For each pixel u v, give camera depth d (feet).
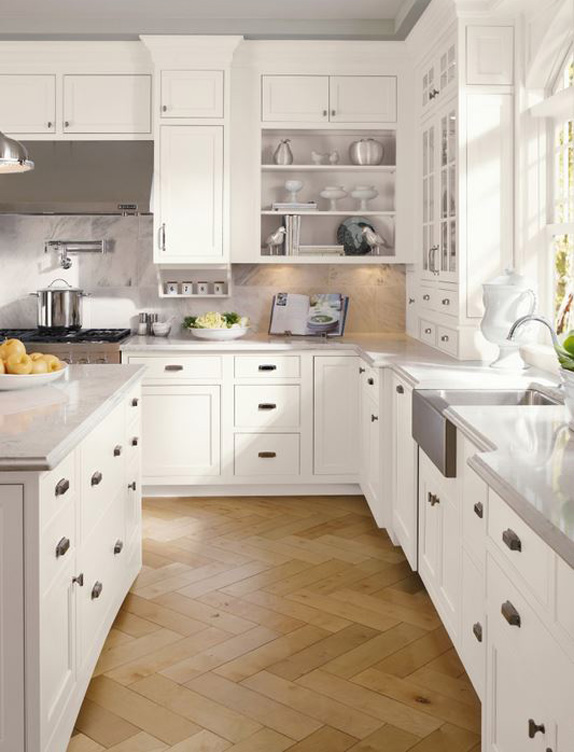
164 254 17.84
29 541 7.09
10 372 10.63
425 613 11.78
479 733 8.74
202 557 14.03
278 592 12.52
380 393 14.55
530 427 8.52
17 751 7.20
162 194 17.71
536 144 13.92
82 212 17.35
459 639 9.45
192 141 17.65
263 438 17.52
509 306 12.88
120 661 10.34
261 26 17.53
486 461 7.18
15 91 17.70
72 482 8.45
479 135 14.16
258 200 18.19
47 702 7.44
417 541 12.36
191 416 17.39
